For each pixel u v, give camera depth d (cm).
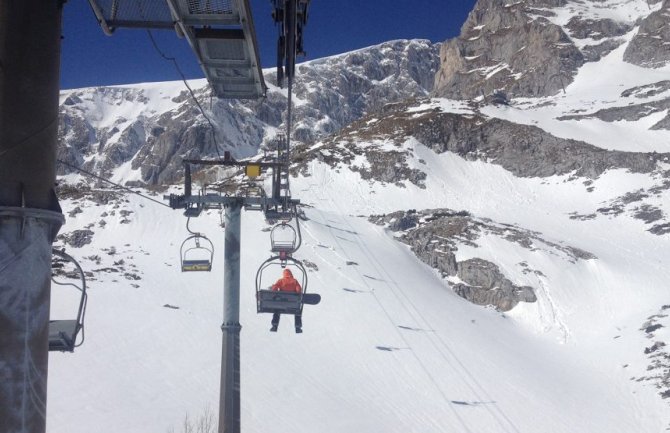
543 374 6644
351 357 6025
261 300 1320
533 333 8144
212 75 966
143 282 6775
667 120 16550
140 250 7925
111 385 4544
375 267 8575
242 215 9312
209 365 5266
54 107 485
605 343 7575
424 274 9144
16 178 459
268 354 5675
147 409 4309
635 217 12088
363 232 9994
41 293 464
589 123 17238
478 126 16175
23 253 455
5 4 467
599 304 8619
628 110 17688
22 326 450
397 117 17100
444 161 15275
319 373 5550
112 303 5988
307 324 6500
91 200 9231
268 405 4772
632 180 13538
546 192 14000
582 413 5838
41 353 461
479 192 13975
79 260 7119
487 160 15388
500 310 8719
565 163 14625
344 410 4938
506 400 5766
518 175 14838
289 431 4431
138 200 9362
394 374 5875
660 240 11125
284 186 1483
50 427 3847
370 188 13550
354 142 15688
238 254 1379
